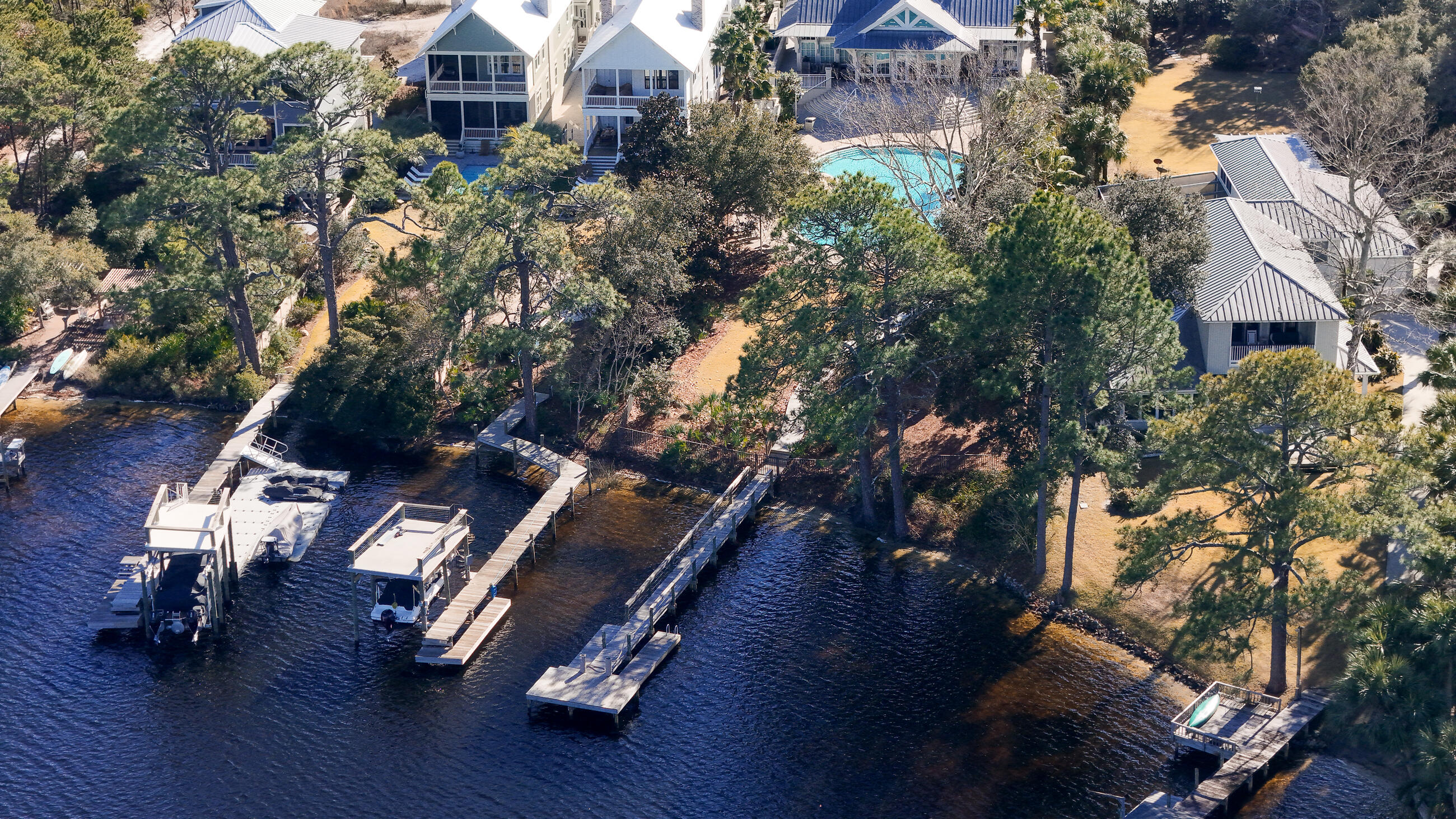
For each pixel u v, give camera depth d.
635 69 111.75
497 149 113.62
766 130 95.62
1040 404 66.81
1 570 70.69
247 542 73.44
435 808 55.44
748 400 71.50
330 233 99.00
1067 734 58.81
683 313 92.56
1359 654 49.47
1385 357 79.69
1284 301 74.50
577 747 58.78
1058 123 96.88
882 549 72.50
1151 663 62.75
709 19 121.56
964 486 74.88
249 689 62.66
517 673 63.50
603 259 84.62
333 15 148.12
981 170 88.25
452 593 69.56
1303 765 56.00
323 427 86.25
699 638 65.88
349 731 59.97
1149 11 132.38
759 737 59.28
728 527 72.75
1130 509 71.38
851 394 70.38
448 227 82.69
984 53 116.50
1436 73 100.31
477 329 84.56
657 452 81.56
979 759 57.59
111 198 108.06
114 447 83.38
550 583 70.38
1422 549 52.03
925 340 69.62
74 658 64.50
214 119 88.62
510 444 81.25
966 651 64.38
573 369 85.75
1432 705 47.12
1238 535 61.03
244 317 88.00
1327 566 64.94
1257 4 120.12
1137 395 64.00
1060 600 66.81
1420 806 50.78
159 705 61.53
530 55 114.12
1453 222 94.12
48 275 93.50
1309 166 95.00
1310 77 104.12
